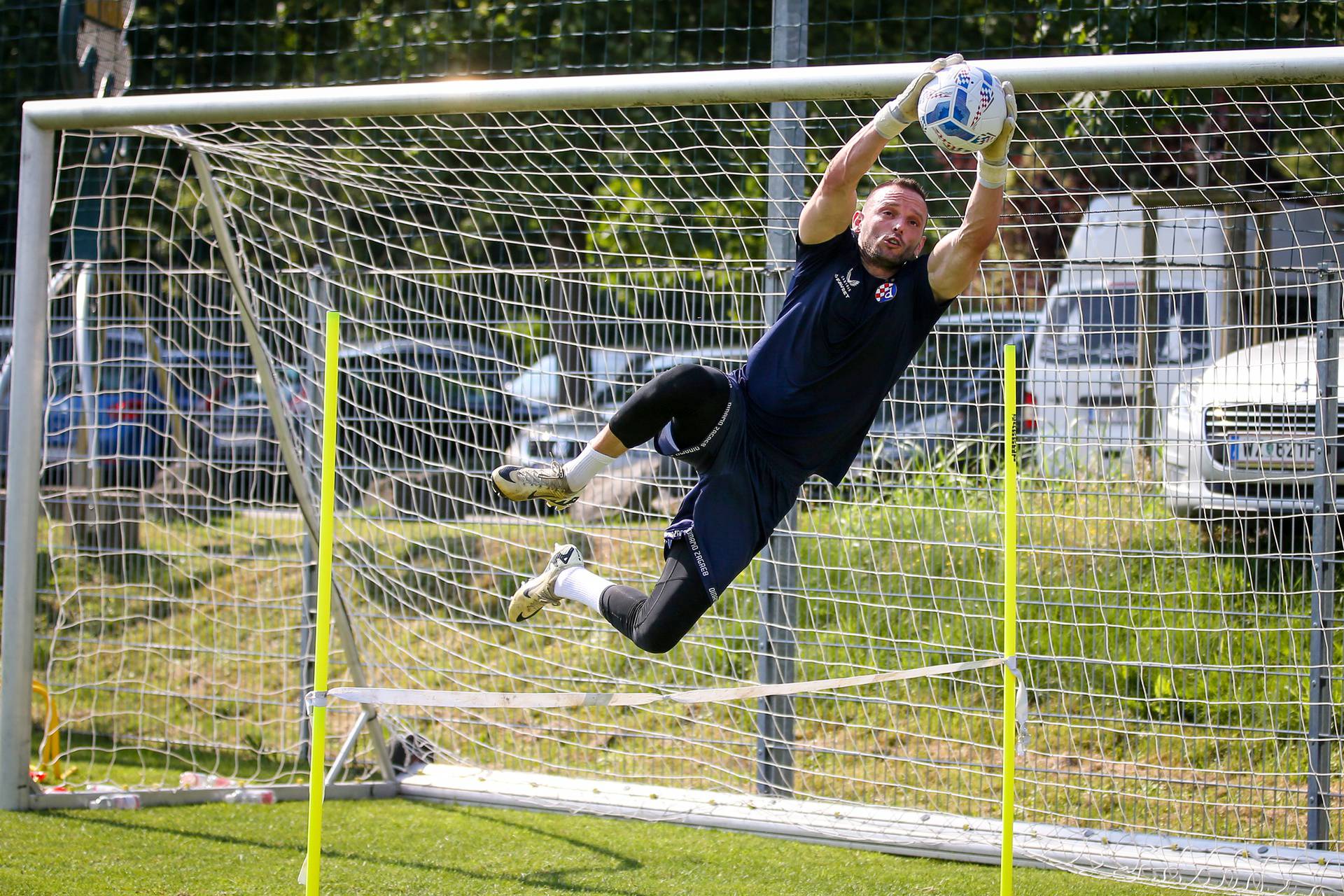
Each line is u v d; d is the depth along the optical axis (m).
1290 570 18.80
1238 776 20.64
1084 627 21.69
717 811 20.47
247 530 30.33
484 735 24.66
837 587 23.70
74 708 26.27
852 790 21.70
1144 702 21.73
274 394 20.78
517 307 24.09
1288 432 19.12
